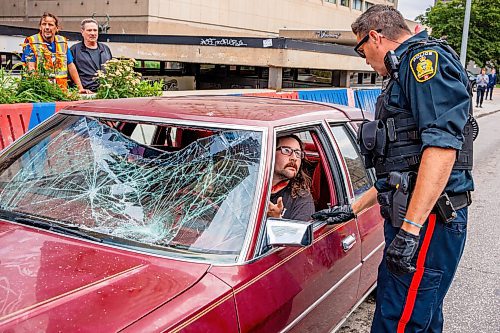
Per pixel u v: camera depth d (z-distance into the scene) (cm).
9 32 1330
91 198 276
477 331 411
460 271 526
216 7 2945
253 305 223
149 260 230
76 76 713
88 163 294
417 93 246
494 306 455
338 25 4144
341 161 332
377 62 278
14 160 311
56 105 580
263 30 3328
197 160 276
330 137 330
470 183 270
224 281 221
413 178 255
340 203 325
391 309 272
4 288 203
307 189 318
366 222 346
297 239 235
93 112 313
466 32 1800
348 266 316
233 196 255
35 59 659
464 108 242
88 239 246
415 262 264
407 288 267
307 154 333
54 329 181
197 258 232
